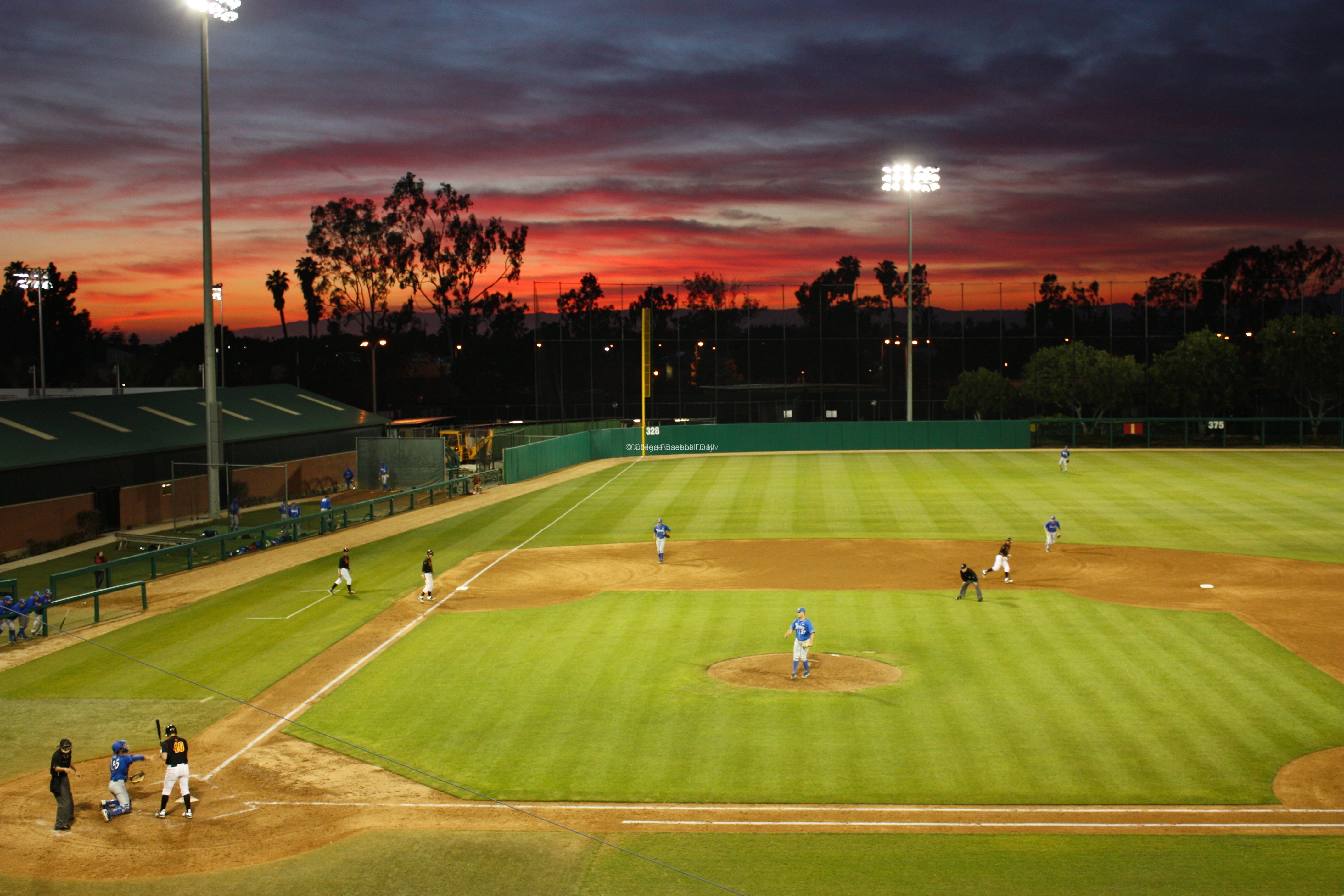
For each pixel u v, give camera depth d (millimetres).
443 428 78750
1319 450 66125
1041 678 22141
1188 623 26375
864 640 25344
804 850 14773
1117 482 52312
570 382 82500
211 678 23391
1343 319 72500
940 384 81875
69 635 27328
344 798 16922
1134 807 15992
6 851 15305
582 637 25953
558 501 49812
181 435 51125
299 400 66000
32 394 77438
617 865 14445
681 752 18453
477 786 17250
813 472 59062
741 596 30078
